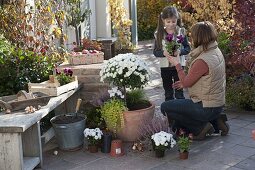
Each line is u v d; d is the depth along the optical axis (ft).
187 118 15.12
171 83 17.98
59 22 22.39
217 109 14.85
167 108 15.19
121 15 36.91
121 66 14.89
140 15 50.44
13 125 12.22
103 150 14.66
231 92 19.07
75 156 14.52
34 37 19.83
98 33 36.06
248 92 18.70
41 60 17.70
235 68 19.42
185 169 13.07
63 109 18.07
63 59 20.33
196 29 14.47
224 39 20.81
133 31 40.68
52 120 15.19
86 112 17.06
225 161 13.55
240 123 17.34
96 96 17.31
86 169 13.41
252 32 18.06
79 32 31.48
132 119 15.10
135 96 16.35
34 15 20.22
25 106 14.05
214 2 24.04
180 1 25.22
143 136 14.96
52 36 21.13
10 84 16.63
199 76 14.35
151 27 51.21
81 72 18.02
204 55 14.34
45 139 15.08
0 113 13.73
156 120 15.02
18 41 19.20
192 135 15.38
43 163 14.02
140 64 15.06
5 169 12.55
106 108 15.11
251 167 13.05
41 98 14.26
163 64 17.62
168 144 13.89
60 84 16.24
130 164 13.64
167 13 16.79
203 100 14.64
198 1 24.40
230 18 24.00
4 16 19.31
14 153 12.41
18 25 19.29
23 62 17.28
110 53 33.58
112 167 13.47
